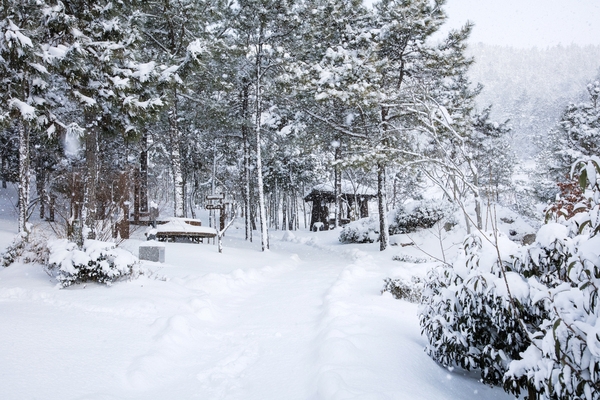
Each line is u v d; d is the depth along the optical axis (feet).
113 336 18.11
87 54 38.47
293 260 59.36
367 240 86.74
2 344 15.29
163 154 100.27
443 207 75.51
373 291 31.30
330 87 59.93
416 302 27.37
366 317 21.93
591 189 11.11
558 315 10.25
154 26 69.51
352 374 13.50
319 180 157.07
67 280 25.55
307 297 29.94
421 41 64.08
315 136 75.31
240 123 83.10
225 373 15.56
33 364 14.08
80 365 14.67
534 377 10.93
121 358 15.79
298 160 144.25
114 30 41.11
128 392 13.55
